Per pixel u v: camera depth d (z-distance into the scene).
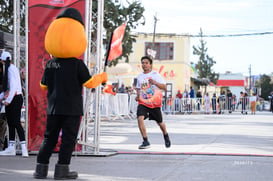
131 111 21.22
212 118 22.53
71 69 5.66
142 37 40.94
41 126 7.97
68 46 5.61
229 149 8.81
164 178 5.79
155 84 8.36
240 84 64.81
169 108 29.09
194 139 10.90
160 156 7.85
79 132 7.79
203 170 6.38
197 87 51.88
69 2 7.86
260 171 6.29
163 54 41.25
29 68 7.90
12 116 7.63
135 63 40.72
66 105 5.61
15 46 8.01
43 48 7.89
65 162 5.71
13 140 7.84
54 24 5.73
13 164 6.96
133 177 5.86
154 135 12.04
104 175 6.03
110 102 19.00
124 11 19.52
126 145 9.58
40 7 7.88
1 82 7.71
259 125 16.52
